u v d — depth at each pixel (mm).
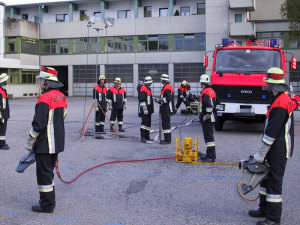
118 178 6488
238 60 11758
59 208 5008
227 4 35719
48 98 4648
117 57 40250
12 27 39281
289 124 4281
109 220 4574
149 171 6977
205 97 7562
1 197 5457
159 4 39812
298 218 4652
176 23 38344
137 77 39812
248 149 9195
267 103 11117
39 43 42469
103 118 11820
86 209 4969
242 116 11266
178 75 38688
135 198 5426
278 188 4281
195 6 38688
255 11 39438
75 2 41406
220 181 6293
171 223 4484
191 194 5605
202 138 11016
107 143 10086
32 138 4590
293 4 25078
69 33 41500
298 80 35781
